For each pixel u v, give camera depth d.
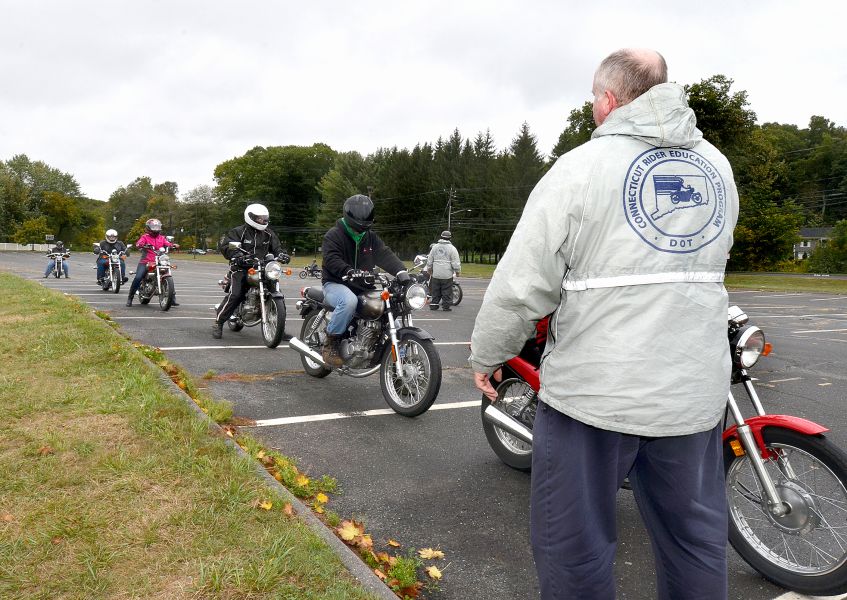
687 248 1.70
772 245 54.62
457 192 72.38
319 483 3.60
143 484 2.99
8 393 4.29
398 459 4.12
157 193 133.62
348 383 6.13
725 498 1.82
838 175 93.25
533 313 1.78
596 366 1.69
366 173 82.00
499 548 3.00
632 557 3.01
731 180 1.85
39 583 2.23
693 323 1.69
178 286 19.47
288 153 90.94
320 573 2.41
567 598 1.75
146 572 2.33
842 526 2.64
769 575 2.81
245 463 3.29
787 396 6.35
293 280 28.23
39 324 6.95
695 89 40.88
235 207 94.38
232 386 5.75
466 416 5.18
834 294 28.22
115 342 5.99
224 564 2.38
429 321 11.88
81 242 110.88
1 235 97.62
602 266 1.68
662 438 1.76
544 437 1.83
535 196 1.79
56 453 3.31
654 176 1.71
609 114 1.87
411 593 2.56
